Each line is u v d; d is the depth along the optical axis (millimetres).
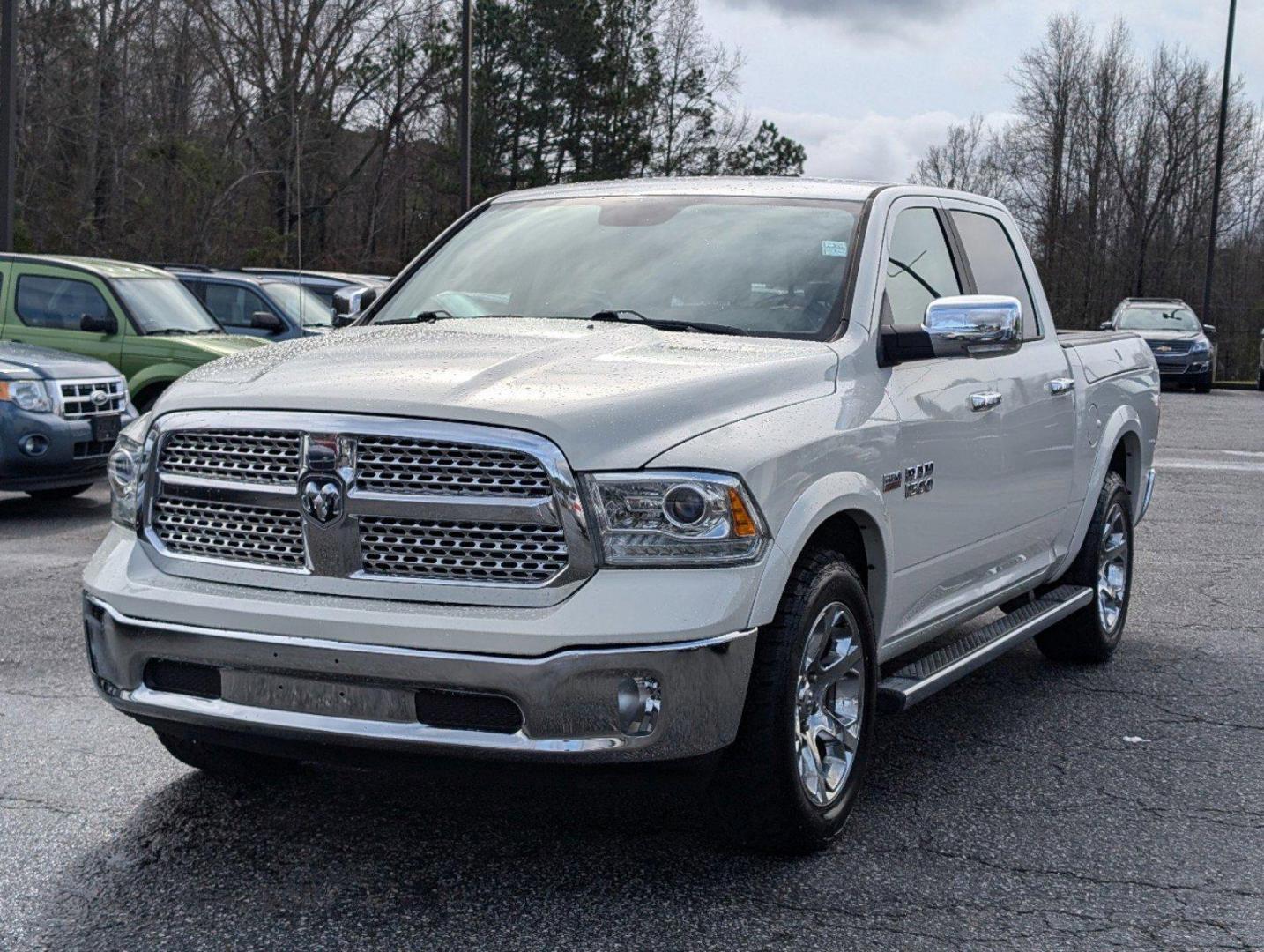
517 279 5020
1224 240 53656
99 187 37750
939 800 4578
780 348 4234
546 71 44719
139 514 3916
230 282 16594
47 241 35062
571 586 3441
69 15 36281
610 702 3396
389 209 48344
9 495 11859
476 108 44500
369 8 43812
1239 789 4750
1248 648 6941
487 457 3488
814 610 3838
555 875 3863
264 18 42250
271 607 3566
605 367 3879
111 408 10891
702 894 3754
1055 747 5215
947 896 3775
